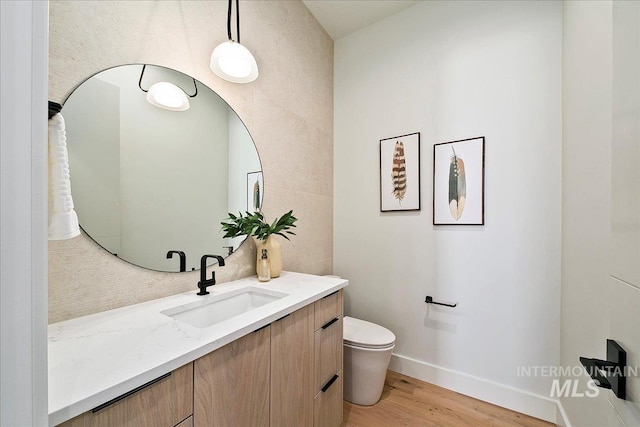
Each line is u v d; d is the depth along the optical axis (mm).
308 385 1175
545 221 1539
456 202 1812
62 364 618
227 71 1319
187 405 694
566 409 1369
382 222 2154
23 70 335
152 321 877
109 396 535
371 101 2215
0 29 315
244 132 1543
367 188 2232
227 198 1437
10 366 330
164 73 1164
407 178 2023
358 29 2293
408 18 2041
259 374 922
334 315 1386
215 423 766
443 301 1863
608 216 948
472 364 1748
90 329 812
